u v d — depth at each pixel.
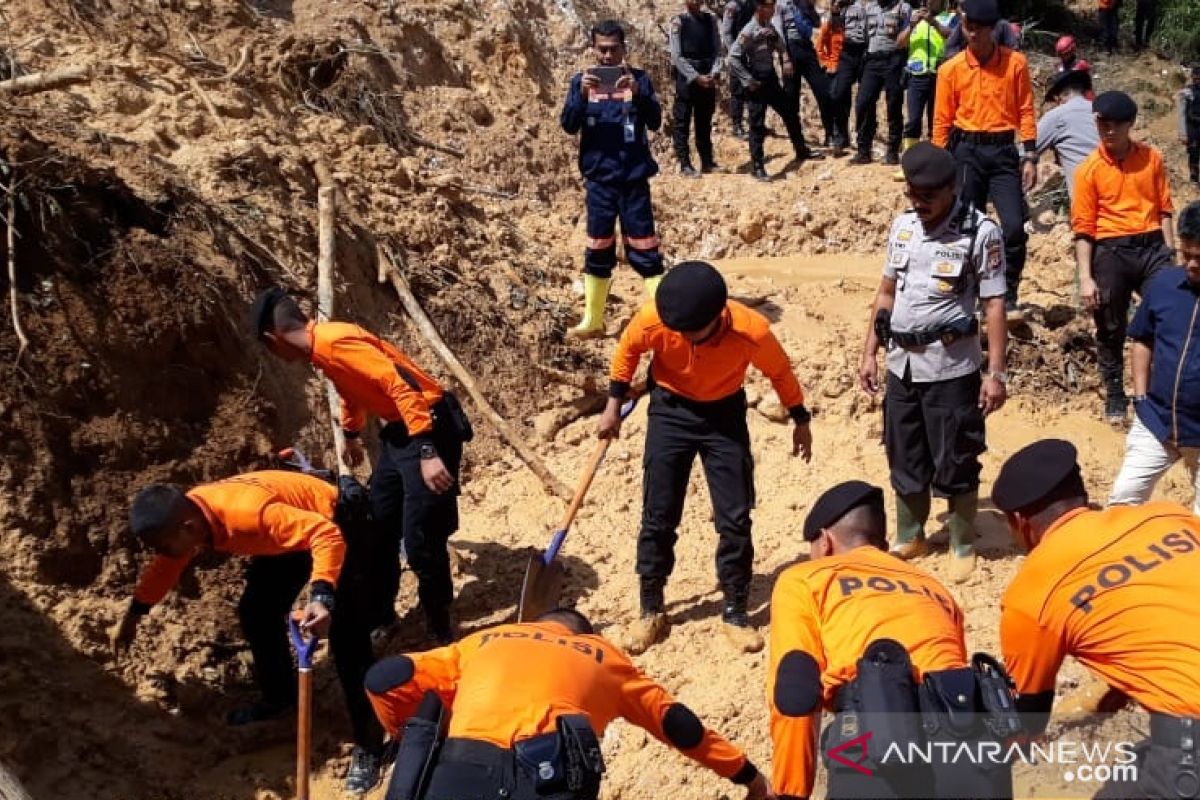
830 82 12.55
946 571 6.25
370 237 7.88
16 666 5.24
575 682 3.95
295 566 5.42
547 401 7.82
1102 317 7.76
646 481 5.73
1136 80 19.88
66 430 5.91
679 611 6.14
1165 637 3.51
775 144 12.89
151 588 5.19
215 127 7.96
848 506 4.07
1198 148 16.55
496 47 11.10
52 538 5.68
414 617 6.24
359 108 9.36
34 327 5.98
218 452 6.36
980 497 7.02
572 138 11.05
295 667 5.82
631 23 13.09
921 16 11.73
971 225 5.77
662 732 4.12
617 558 6.59
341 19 10.01
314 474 5.59
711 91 11.48
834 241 10.73
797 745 3.61
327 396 7.03
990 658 3.67
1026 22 20.20
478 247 8.66
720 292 5.19
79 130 7.04
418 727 3.91
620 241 9.80
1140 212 7.46
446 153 9.87
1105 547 3.67
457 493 5.72
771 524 6.79
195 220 6.91
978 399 5.98
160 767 5.26
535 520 6.89
